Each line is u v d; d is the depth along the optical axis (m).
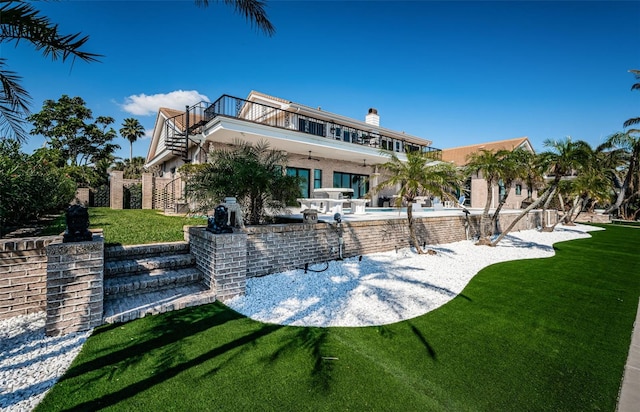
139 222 8.98
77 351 3.12
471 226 13.19
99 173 27.12
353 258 8.13
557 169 11.18
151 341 3.38
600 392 2.73
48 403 2.31
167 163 20.41
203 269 5.19
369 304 4.93
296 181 7.59
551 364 3.23
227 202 5.87
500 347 3.58
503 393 2.66
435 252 9.27
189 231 5.90
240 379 2.71
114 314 3.89
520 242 13.32
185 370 2.82
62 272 3.45
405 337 3.76
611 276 7.57
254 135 12.38
